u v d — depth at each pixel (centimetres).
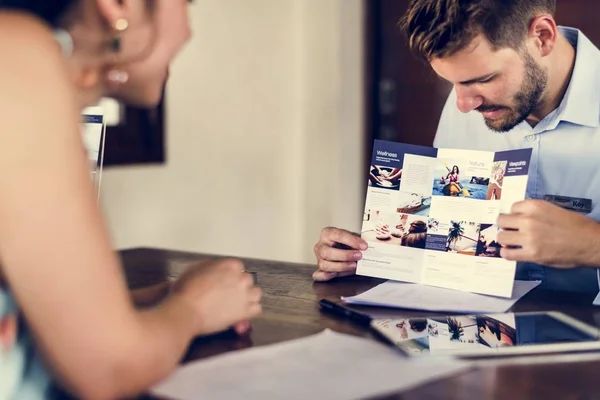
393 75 368
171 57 84
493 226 124
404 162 133
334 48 370
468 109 155
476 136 176
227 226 351
